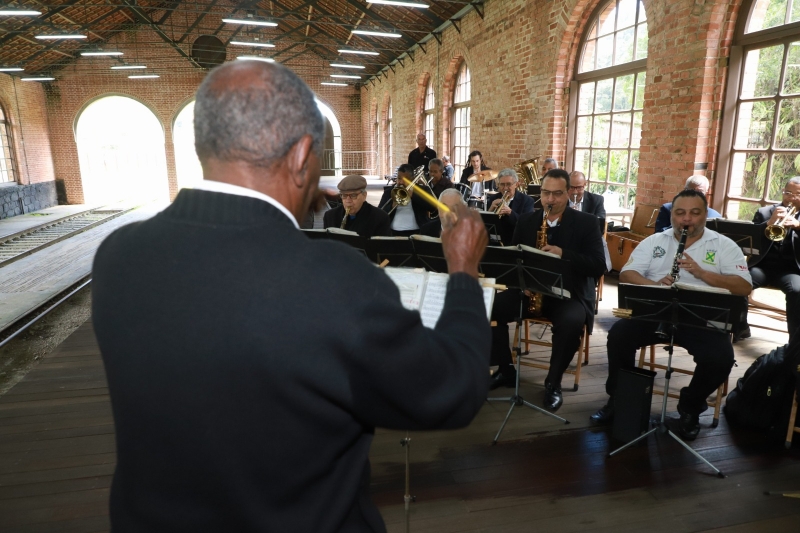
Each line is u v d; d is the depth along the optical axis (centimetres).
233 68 73
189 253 68
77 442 287
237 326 64
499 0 832
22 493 244
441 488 244
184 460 67
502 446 277
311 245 70
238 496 67
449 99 1155
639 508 228
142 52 1738
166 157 1827
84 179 1806
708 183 437
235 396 65
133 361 67
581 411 313
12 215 1438
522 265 292
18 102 1529
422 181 538
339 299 66
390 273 153
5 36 1183
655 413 309
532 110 749
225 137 71
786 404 271
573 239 339
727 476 249
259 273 66
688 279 309
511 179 472
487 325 82
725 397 322
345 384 67
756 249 386
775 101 423
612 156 621
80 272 790
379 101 1788
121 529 73
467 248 87
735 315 240
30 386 356
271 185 73
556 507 230
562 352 314
